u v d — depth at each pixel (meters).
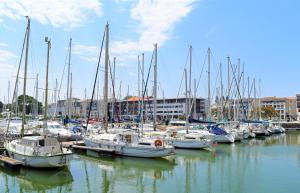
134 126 50.28
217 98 70.62
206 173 27.28
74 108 83.62
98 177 25.11
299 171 28.28
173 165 30.36
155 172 27.28
